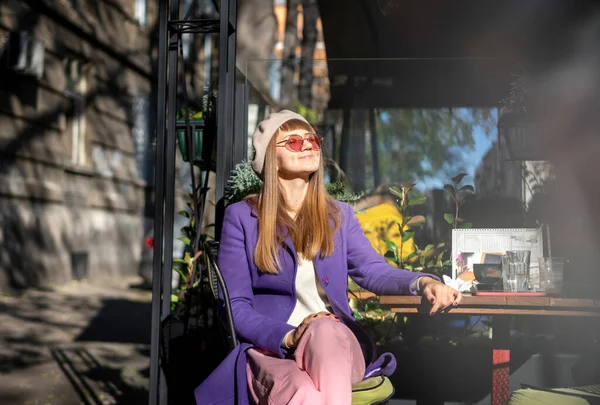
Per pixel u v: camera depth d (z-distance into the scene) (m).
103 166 12.84
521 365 3.34
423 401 3.16
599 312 2.42
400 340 3.38
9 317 7.80
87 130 12.30
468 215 4.36
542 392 2.55
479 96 4.70
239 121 3.95
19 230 9.79
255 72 4.93
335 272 2.57
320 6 5.88
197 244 3.49
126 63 13.89
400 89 5.06
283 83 5.23
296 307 2.54
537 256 3.17
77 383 4.89
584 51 4.00
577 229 3.91
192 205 3.74
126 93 13.90
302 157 2.60
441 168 4.77
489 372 3.14
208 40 14.41
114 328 7.28
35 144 10.45
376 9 5.69
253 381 2.27
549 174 4.11
